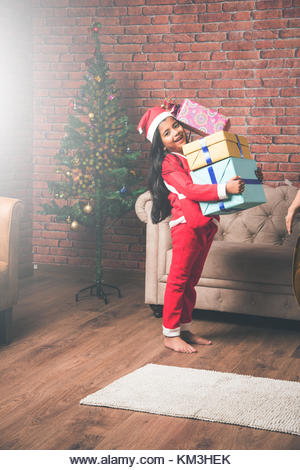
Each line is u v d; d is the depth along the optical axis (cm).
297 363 280
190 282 300
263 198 278
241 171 265
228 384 249
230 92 419
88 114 392
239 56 414
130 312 368
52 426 212
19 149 455
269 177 417
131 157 393
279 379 259
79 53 454
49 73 462
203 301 344
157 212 304
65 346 302
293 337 322
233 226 391
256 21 407
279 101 409
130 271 457
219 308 341
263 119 414
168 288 294
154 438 203
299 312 323
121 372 267
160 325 341
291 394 238
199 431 209
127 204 399
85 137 395
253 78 412
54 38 458
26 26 455
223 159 263
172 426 212
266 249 338
